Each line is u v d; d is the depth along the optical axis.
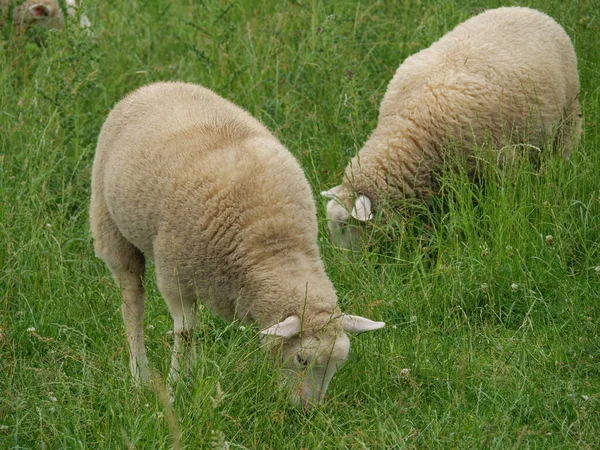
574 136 10.86
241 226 7.16
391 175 10.13
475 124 10.03
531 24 10.80
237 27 13.75
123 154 7.76
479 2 13.68
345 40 12.98
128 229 7.78
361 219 9.80
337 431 6.80
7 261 8.91
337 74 12.16
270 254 7.16
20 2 13.84
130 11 15.05
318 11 13.46
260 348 7.27
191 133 7.59
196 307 7.73
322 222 10.03
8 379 7.30
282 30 13.75
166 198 7.33
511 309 8.52
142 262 8.32
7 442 6.66
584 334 7.96
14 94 12.43
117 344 7.95
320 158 11.20
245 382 6.98
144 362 7.87
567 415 7.07
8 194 9.85
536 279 8.85
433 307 8.61
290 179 7.42
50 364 7.63
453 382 7.57
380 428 6.51
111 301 8.71
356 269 8.96
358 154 10.16
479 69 10.23
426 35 12.50
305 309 6.92
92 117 11.70
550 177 9.58
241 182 7.23
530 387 7.35
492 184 9.72
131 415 6.65
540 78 10.33
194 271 7.34
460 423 6.96
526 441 6.76
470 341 7.80
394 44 13.26
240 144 7.52
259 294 7.09
